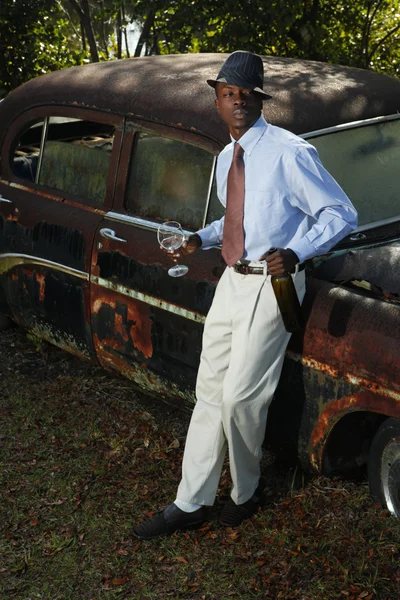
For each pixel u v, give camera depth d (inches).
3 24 347.6
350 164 153.1
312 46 320.5
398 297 129.6
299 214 125.2
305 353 133.6
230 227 127.3
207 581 128.8
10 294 198.1
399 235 152.6
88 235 170.4
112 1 352.2
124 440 170.1
